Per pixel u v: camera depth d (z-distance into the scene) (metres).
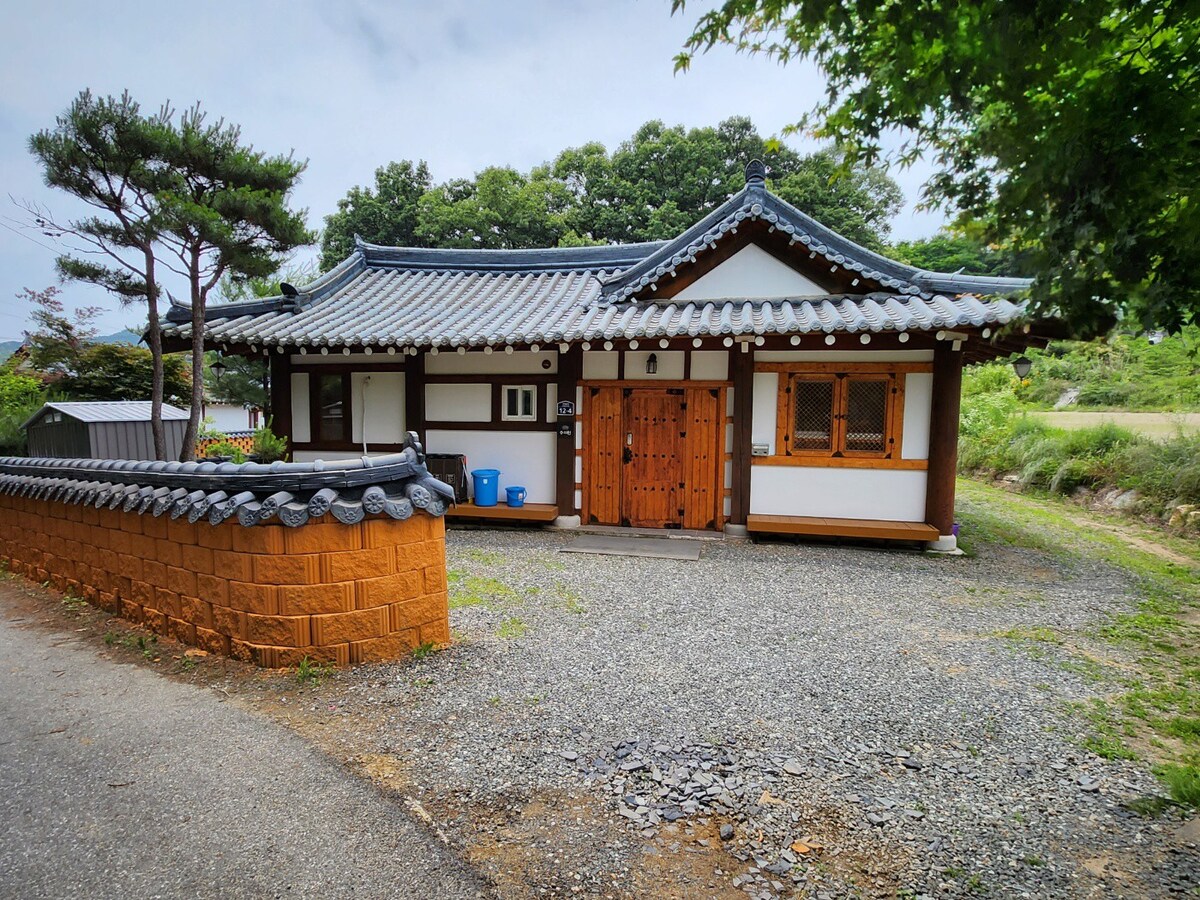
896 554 7.22
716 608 5.24
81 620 4.52
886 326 6.45
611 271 10.88
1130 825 2.47
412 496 3.86
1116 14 1.65
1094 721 3.33
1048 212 1.78
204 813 2.41
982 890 2.11
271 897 2.01
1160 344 13.67
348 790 2.58
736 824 2.44
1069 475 10.80
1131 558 7.11
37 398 14.61
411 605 3.96
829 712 3.39
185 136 6.70
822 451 7.83
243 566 3.67
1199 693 3.67
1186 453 8.88
